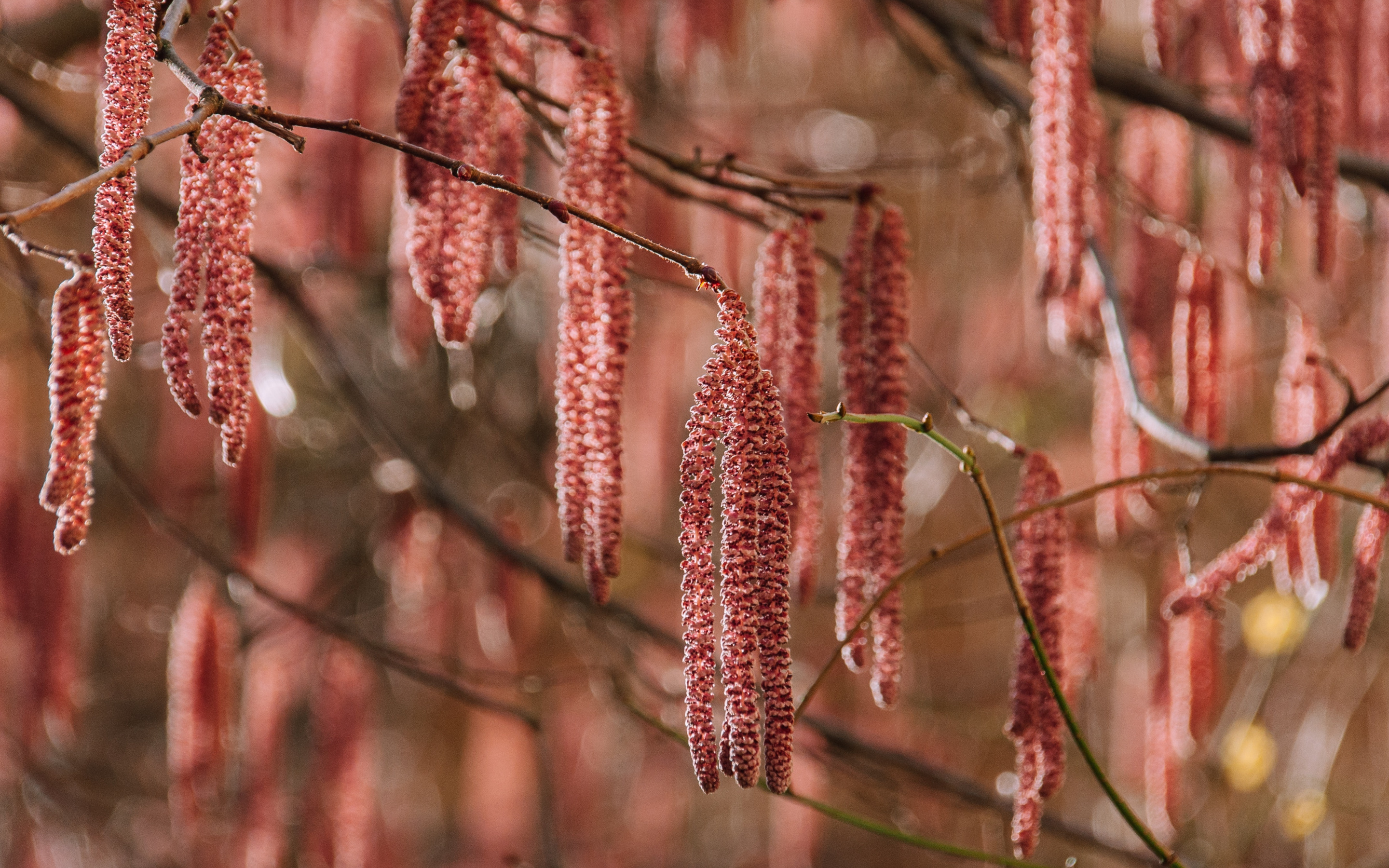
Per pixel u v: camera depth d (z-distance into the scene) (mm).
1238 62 4281
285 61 5309
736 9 6125
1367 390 5621
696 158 2947
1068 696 3834
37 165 6305
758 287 2738
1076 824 4531
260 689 4973
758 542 1884
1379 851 7262
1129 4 6570
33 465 6078
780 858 5289
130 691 8945
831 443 7258
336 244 4371
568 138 2463
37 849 7125
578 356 2391
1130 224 4207
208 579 4184
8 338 5070
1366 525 2824
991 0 3436
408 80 2459
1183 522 3357
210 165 2078
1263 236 3170
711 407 1890
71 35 5016
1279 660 5887
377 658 4406
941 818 7457
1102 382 4016
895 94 7680
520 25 2496
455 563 5805
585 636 5246
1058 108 2980
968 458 2486
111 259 1850
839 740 4668
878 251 2689
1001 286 7125
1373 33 4113
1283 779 6840
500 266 2908
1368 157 4102
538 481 5512
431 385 6832
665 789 8297
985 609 7656
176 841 7512
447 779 9203
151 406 7793
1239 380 5340
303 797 5523
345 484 7738
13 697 5523
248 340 2115
